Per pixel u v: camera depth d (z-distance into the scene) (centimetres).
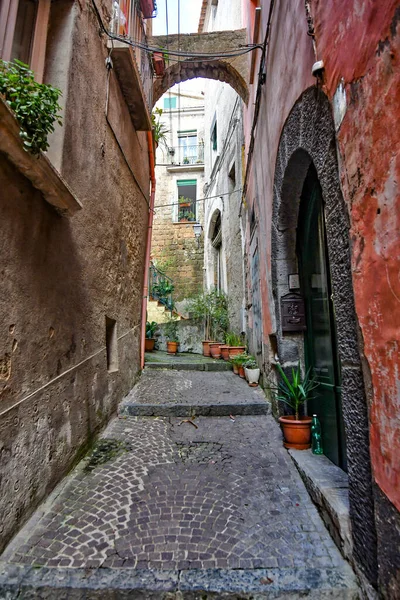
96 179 326
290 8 267
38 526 196
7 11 202
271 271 384
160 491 238
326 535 192
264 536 191
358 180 150
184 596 154
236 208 827
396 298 123
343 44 163
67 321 259
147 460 287
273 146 354
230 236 909
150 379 562
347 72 158
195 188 1416
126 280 464
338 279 176
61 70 252
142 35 486
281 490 240
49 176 196
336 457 260
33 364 206
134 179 500
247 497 231
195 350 1017
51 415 230
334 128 177
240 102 753
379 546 137
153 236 1338
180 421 386
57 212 239
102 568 165
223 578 160
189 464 280
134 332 527
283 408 355
